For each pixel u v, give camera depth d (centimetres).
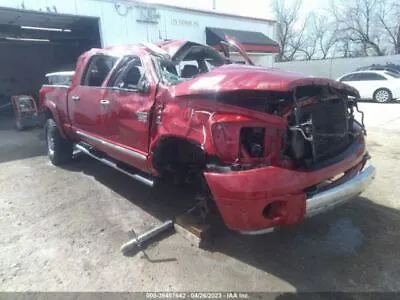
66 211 421
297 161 266
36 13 1090
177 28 1470
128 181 523
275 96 267
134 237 352
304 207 260
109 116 406
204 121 276
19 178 557
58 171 588
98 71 470
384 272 285
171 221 365
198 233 329
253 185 247
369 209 396
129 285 280
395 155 605
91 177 549
